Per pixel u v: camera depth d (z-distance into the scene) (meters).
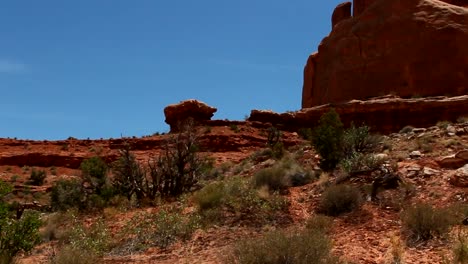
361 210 13.37
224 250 10.96
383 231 11.44
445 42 41.19
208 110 52.00
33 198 39.22
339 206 13.75
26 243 11.07
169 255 11.67
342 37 48.75
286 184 17.20
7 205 11.07
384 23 44.97
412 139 23.00
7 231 10.94
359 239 11.02
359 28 46.97
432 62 41.19
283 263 7.84
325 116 22.17
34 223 11.31
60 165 50.06
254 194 15.42
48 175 47.75
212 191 16.05
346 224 12.56
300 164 21.80
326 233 11.96
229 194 15.66
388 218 12.47
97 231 14.27
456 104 36.53
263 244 8.07
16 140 56.56
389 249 9.95
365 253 9.74
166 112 53.12
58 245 14.24
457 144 20.25
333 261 8.09
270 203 14.87
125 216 17.06
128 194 21.98
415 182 14.55
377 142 22.12
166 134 50.91
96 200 22.67
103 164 27.02
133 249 12.71
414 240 10.38
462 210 11.43
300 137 42.94
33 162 50.88
